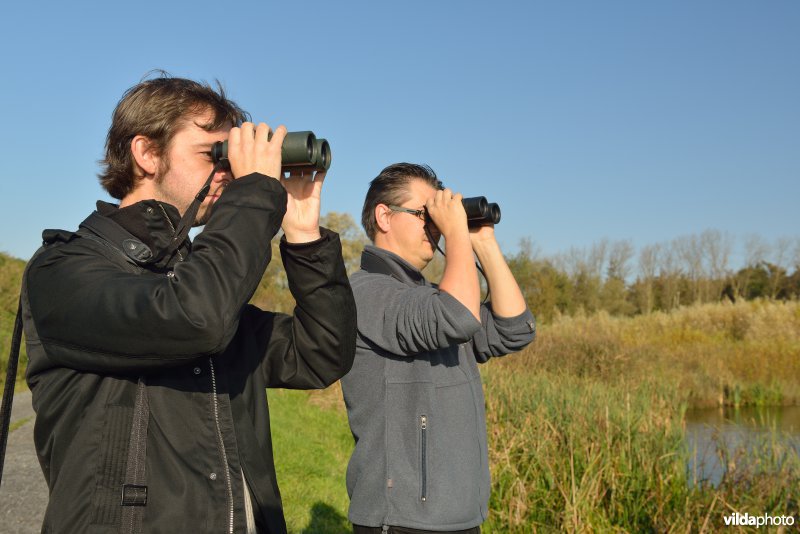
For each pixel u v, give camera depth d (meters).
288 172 1.61
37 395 1.31
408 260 2.55
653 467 4.67
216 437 1.35
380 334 2.19
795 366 16.36
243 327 1.59
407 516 2.08
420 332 2.09
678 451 4.89
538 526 4.36
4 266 20.03
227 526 1.31
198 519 1.29
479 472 2.24
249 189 1.33
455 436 2.20
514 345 2.66
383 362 2.22
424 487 2.11
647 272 42.53
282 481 5.86
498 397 6.82
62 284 1.27
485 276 2.71
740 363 16.66
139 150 1.52
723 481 4.49
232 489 1.34
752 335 19.95
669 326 22.05
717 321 21.75
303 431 8.64
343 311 1.63
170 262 1.45
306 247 1.57
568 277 30.67
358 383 2.24
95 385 1.28
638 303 40.44
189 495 1.29
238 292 1.23
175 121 1.52
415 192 2.53
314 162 1.53
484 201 2.57
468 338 2.10
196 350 1.20
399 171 2.58
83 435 1.26
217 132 1.57
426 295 2.16
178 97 1.53
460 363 2.35
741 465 4.69
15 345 1.39
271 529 1.45
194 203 1.46
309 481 6.02
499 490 4.77
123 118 1.53
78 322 1.24
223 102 1.61
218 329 1.20
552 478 4.62
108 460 1.25
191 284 1.20
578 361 13.34
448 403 2.22
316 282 1.59
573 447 5.10
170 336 1.19
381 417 2.18
